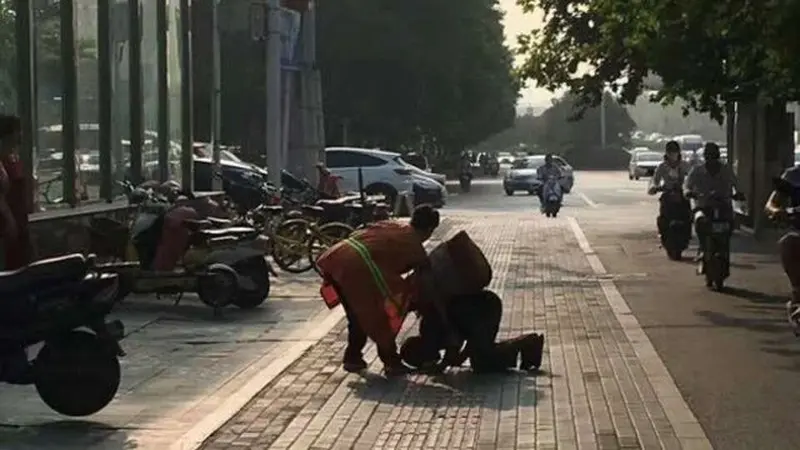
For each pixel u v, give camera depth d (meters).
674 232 22.25
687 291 17.62
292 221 20.70
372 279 11.25
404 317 11.34
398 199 32.25
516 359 11.45
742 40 19.20
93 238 15.80
